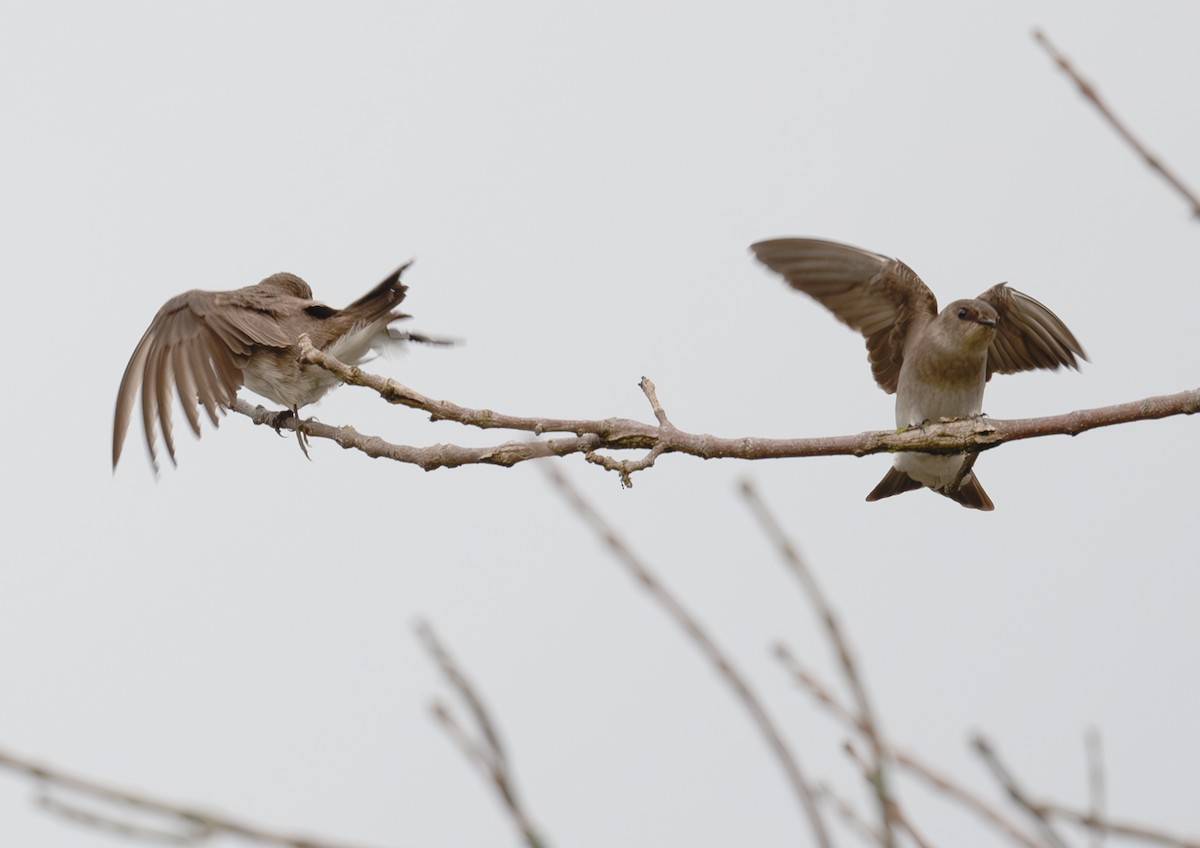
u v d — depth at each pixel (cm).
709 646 351
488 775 289
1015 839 354
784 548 344
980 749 357
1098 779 353
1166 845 345
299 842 325
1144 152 553
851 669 338
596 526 373
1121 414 966
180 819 322
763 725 336
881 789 332
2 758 324
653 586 362
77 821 320
